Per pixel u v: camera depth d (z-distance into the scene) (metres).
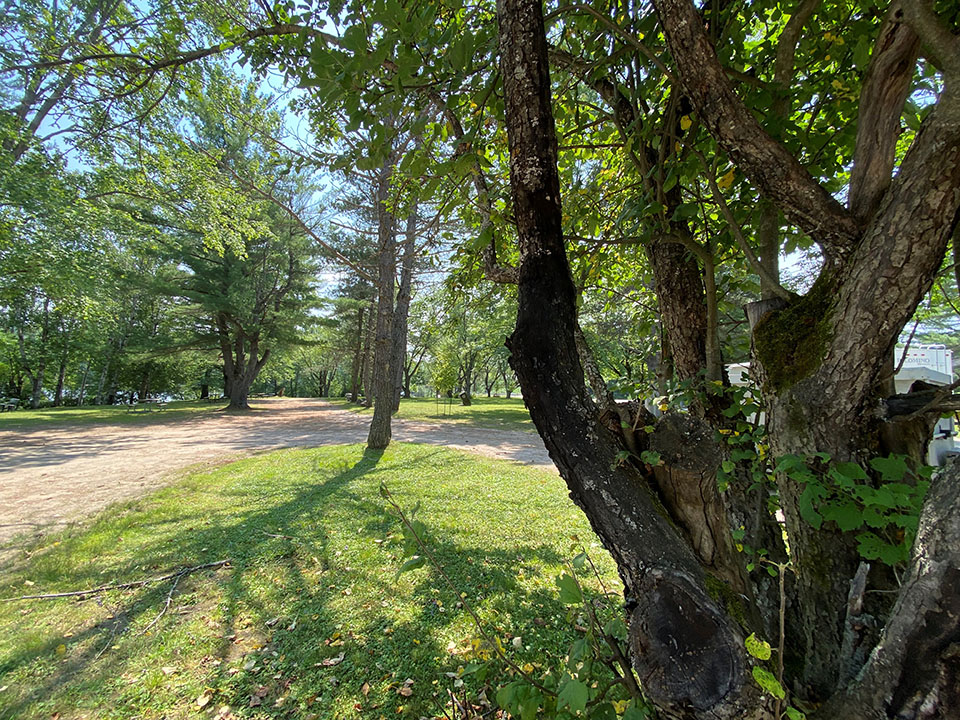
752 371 1.46
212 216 11.11
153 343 20.48
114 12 7.11
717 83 1.17
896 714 0.83
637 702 1.11
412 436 11.86
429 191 1.85
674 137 1.96
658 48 2.03
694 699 0.95
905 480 1.13
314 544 4.22
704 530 1.13
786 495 1.37
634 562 1.09
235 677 2.49
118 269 15.26
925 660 0.80
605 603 3.04
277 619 3.02
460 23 1.97
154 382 30.62
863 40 1.77
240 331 21.36
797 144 1.94
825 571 1.26
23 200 9.13
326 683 2.44
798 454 1.24
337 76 1.59
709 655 0.96
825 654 1.24
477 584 3.46
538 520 4.93
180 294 18.70
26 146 9.17
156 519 4.95
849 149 2.04
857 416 1.17
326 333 24.72
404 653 2.67
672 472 1.14
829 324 1.19
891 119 1.14
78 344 24.86
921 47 1.12
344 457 8.57
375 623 2.97
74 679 2.46
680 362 2.10
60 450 9.58
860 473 1.10
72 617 3.04
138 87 4.29
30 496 5.94
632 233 2.30
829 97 2.01
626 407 1.32
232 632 2.88
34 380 25.41
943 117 0.98
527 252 1.19
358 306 22.55
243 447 10.05
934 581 0.81
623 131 2.10
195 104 7.70
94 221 11.28
